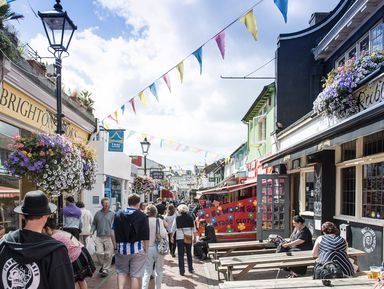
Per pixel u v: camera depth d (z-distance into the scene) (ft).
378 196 26.13
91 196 46.37
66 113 35.58
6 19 18.35
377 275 18.24
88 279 29.09
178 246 32.09
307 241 28.07
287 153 36.01
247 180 67.87
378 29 29.48
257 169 62.85
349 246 29.66
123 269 21.27
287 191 44.45
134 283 21.03
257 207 44.42
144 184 77.05
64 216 30.17
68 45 23.43
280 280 19.65
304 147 30.66
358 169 28.89
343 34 35.29
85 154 25.30
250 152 75.46
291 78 45.80
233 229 49.47
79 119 39.42
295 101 45.68
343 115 26.58
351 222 29.68
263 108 61.57
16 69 24.29
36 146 20.35
